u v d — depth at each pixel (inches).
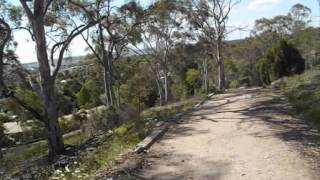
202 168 348.2
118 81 2076.8
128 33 1352.1
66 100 2447.1
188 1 1809.8
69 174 358.3
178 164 366.9
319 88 781.9
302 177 299.7
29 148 1186.0
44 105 788.0
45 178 430.0
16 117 1610.5
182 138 495.5
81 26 906.7
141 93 2249.0
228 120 626.2
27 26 1011.3
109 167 363.9
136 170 352.2
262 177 307.9
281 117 592.4
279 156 362.6
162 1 1266.0
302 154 362.9
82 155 528.4
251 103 865.5
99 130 924.6
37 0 757.9
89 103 2506.2
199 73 2598.4
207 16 1963.6
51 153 778.8
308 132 460.8
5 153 1195.3
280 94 993.5
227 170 335.9
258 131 496.7
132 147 448.1
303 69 1838.1
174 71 2502.5
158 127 589.6
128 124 764.6
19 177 514.6
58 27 1107.3
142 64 2228.1
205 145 442.0
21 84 960.9
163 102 2121.1
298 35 3029.0
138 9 1248.8
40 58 773.9
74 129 1542.8
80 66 1877.5
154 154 411.8
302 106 629.6
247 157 370.9
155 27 1733.5
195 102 1130.7
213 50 2130.9
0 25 860.0
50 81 786.8
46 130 795.4
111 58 1381.6
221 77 2012.8
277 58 1854.1
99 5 1207.6
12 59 946.1
